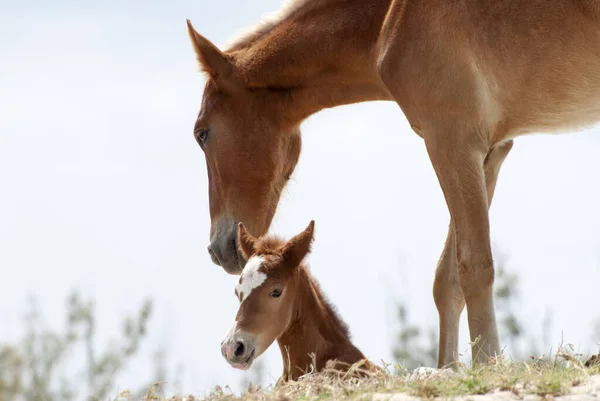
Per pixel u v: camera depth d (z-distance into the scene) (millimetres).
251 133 14273
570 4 11414
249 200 14312
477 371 10156
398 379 10156
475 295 11609
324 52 13703
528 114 11992
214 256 14469
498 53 11734
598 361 10672
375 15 13305
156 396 10500
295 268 12820
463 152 11773
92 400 14812
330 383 10352
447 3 11852
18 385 14297
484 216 11727
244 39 14664
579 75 11648
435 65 11852
